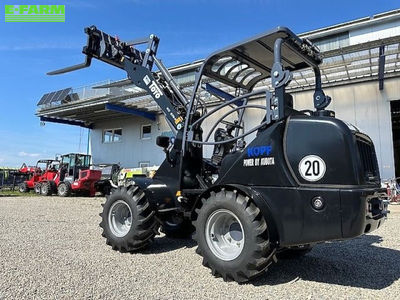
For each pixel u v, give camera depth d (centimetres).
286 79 305
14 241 462
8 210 867
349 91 1191
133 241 398
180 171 412
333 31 1285
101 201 1224
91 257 382
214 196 325
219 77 416
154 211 404
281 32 321
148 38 491
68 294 267
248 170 320
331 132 283
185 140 407
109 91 1573
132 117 1877
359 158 282
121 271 331
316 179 282
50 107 1806
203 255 326
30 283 291
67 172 1606
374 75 1148
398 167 1636
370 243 478
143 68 480
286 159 300
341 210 266
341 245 465
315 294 279
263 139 315
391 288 295
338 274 334
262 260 291
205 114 397
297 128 300
